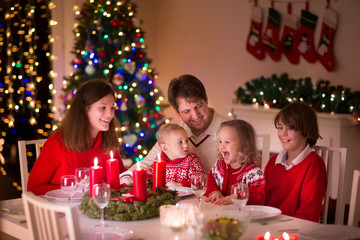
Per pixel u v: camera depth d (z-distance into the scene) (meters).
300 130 2.26
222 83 6.38
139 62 5.13
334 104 4.67
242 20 6.02
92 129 2.52
